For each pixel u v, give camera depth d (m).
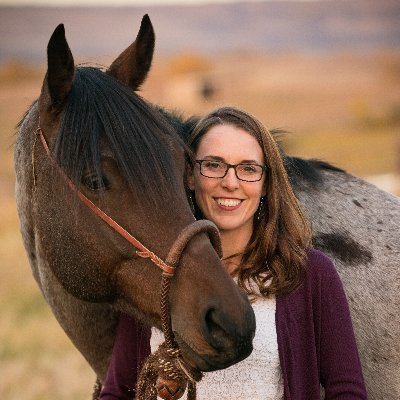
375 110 68.81
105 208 2.69
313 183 3.49
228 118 2.99
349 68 147.38
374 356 3.27
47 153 2.88
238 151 2.90
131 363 3.04
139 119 2.73
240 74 121.00
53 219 2.84
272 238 2.93
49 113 2.88
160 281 2.65
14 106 55.78
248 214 2.95
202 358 2.50
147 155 2.65
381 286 3.27
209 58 162.62
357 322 3.27
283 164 3.24
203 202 2.99
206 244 2.61
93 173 2.67
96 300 2.92
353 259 3.33
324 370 2.87
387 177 23.28
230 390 2.79
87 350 3.65
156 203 2.63
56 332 9.03
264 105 76.44
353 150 37.06
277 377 2.80
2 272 12.29
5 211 19.33
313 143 42.84
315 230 3.38
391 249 3.34
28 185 3.14
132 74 3.08
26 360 7.93
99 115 2.72
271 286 2.85
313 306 2.89
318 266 2.92
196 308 2.51
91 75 2.88
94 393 3.78
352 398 2.75
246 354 2.47
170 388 2.65
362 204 3.48
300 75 124.62
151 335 2.96
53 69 2.76
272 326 2.81
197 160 2.97
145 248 2.65
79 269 2.82
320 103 80.62
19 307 10.16
